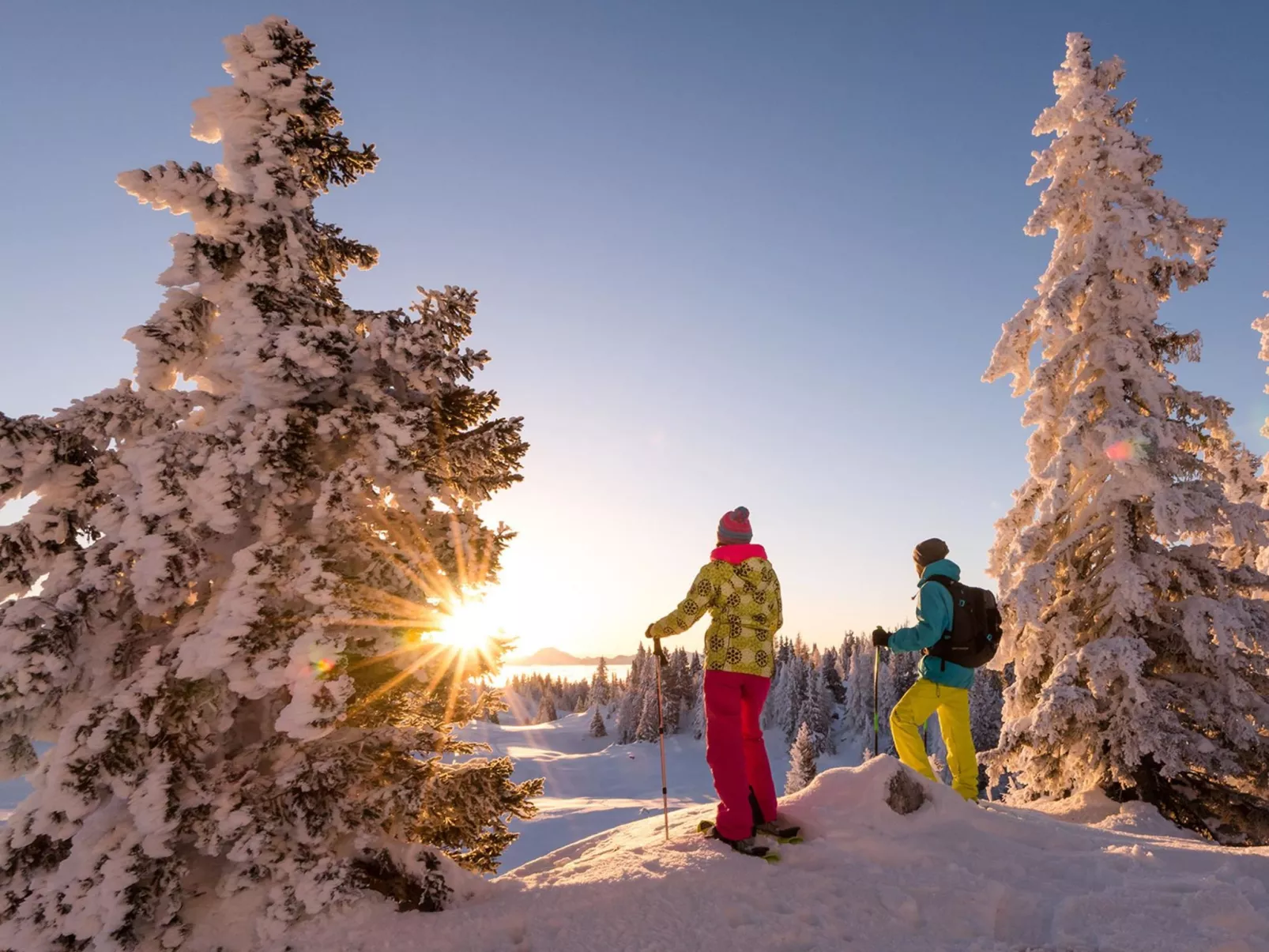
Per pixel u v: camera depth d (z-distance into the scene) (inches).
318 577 165.0
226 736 176.9
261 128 230.1
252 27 233.9
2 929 145.2
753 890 150.3
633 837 216.1
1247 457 376.5
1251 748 314.3
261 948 145.2
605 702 6378.0
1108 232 389.4
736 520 187.6
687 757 3722.9
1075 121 416.5
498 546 191.2
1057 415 396.8
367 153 249.8
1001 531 409.1
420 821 179.5
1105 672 331.3
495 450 195.0
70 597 164.4
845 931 137.8
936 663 231.5
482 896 160.2
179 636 171.2
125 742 153.5
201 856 166.7
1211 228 380.5
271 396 185.3
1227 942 125.4
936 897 150.6
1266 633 328.2
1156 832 288.0
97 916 145.0
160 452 174.9
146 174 207.3
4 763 168.9
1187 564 357.4
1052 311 388.5
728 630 180.2
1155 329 384.5
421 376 194.2
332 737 175.9
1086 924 137.0
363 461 190.4
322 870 153.3
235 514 170.6
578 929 138.9
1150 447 360.2
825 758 3299.7
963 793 229.3
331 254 243.8
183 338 207.3
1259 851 179.3
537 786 191.2
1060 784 365.1
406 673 186.7
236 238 214.8
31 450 181.5
